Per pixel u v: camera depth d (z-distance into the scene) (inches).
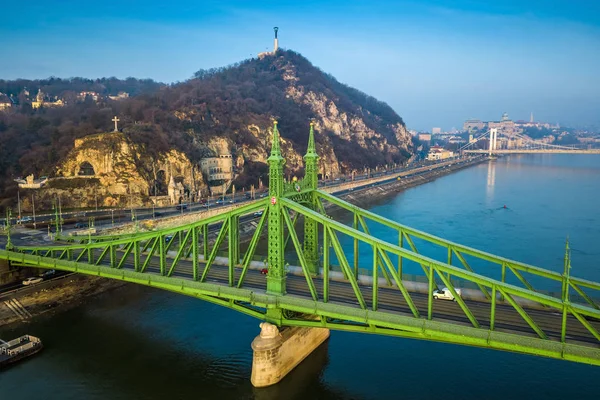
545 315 2054.6
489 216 7278.5
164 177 7386.8
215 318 3235.7
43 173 6904.5
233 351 2780.5
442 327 1866.4
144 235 2672.2
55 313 3341.5
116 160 6717.5
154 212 6250.0
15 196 6082.7
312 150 2662.4
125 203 6579.7
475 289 2386.8
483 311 2103.8
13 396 2351.1
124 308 3425.2
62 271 3826.3
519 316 2043.6
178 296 3646.7
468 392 2321.6
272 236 2299.5
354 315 2037.4
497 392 2324.1
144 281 2652.6
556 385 2384.4
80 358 2714.1
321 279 2603.3
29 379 2502.5
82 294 3649.1
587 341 1784.0
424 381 2418.8
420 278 2536.9
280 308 2273.6
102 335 3002.0
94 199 6466.5
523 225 6515.8
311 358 2640.3
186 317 3257.9
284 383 2406.5
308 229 2674.7
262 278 2613.2
